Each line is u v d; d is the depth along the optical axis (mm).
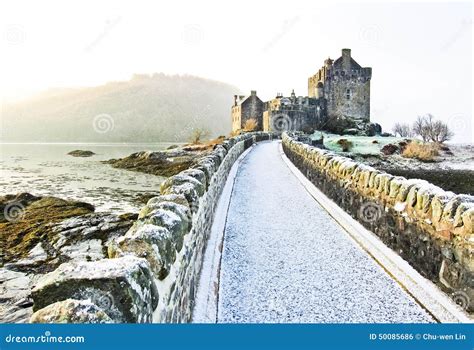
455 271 4125
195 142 58781
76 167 42062
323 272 5141
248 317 4043
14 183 27266
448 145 51844
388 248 5812
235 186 11398
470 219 3877
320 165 10734
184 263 3588
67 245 10359
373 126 63781
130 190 23969
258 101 63188
